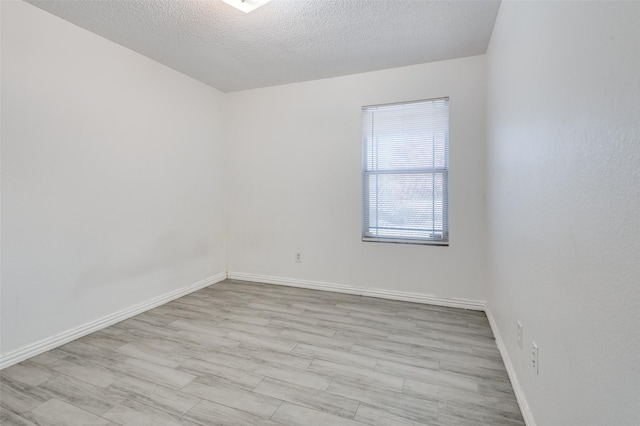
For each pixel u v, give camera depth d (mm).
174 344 2242
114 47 2600
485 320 2654
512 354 1755
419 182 3123
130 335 2393
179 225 3270
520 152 1591
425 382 1767
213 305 3037
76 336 2332
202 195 3568
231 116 3877
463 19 2271
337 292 3430
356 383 1767
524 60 1513
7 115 1969
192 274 3443
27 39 2053
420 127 3088
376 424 1450
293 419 1485
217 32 2453
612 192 747
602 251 794
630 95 672
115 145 2619
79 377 1834
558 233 1086
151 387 1735
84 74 2385
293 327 2529
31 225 2092
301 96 3520
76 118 2340
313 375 1848
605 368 776
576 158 947
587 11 876
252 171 3797
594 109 836
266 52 2793
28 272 2080
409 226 3182
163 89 3062
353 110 3301
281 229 3684
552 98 1143
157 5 2100
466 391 1682
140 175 2844
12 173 1996
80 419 1488
